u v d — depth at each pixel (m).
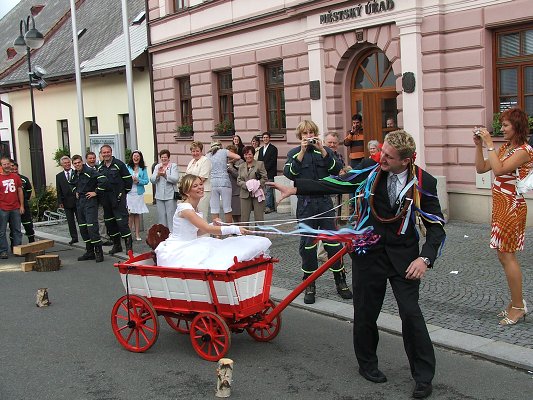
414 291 5.06
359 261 5.22
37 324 7.68
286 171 7.68
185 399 5.30
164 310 6.34
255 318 6.16
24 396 5.50
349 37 14.34
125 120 24.19
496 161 6.31
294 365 5.94
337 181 5.23
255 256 6.05
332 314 7.38
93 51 26.16
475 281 8.20
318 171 7.61
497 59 11.98
